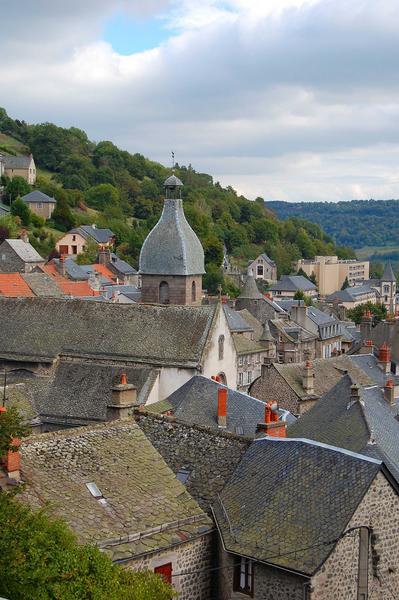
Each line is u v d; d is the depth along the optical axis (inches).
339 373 3538.4
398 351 4483.3
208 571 1275.8
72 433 1341.0
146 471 1332.4
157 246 3646.7
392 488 1235.9
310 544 1164.5
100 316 3029.0
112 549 1152.8
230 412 2335.1
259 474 1346.0
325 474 1263.5
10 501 1067.3
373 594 1205.1
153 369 2837.1
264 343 4734.3
